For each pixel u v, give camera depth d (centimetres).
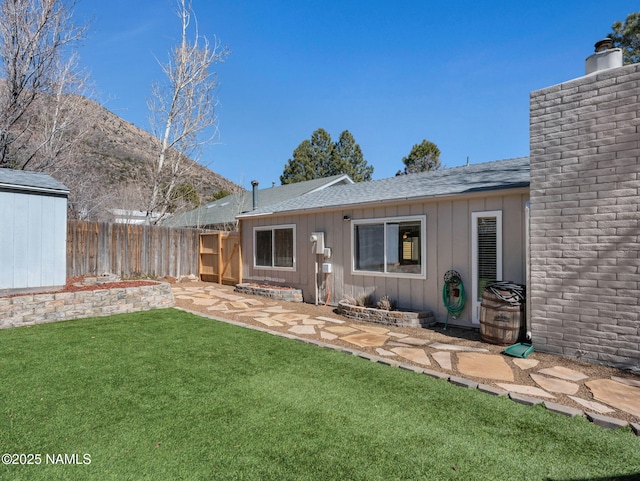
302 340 571
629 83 450
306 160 4081
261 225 1140
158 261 1282
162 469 245
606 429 306
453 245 704
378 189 983
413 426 307
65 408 329
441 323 715
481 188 664
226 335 593
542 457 265
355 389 382
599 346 467
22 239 730
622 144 455
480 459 262
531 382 405
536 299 521
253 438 284
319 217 954
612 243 461
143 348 514
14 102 1138
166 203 1648
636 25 1472
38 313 665
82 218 1422
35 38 1138
